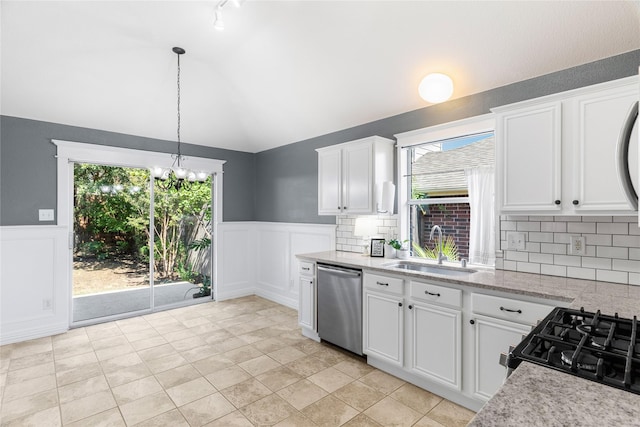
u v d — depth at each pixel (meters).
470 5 2.19
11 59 2.89
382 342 2.74
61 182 3.74
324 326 3.29
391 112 3.41
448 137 3.02
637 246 2.05
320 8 2.48
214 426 2.08
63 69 3.11
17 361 2.96
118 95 3.59
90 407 2.27
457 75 2.70
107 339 3.48
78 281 3.96
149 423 2.11
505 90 2.64
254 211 5.47
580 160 2.00
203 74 3.52
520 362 0.99
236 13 2.61
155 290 4.54
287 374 2.73
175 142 4.62
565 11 2.05
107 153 4.05
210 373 2.75
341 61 2.96
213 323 3.97
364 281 2.90
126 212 4.29
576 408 0.73
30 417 2.16
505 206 2.30
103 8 2.54
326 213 3.74
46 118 3.64
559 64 2.34
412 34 2.51
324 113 3.79
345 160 3.53
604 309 1.47
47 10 2.51
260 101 3.97
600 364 0.86
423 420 2.14
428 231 3.34
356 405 2.31
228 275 5.11
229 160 5.17
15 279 3.46
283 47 2.97
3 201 3.44
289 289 4.73
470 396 2.22
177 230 4.74
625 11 1.93
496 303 2.08
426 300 2.44
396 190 3.43
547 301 1.88
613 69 2.17
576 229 2.27
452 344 2.29
